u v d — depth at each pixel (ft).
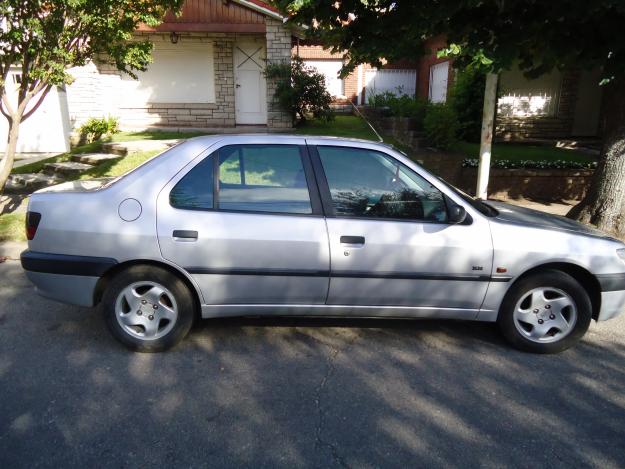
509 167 33.58
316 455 9.50
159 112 48.80
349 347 13.79
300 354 13.35
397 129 39.27
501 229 13.19
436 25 19.15
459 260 13.05
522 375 12.53
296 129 43.86
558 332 13.55
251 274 12.85
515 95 52.03
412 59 21.04
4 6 20.59
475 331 14.94
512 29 18.25
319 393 11.55
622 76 20.70
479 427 10.43
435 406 11.14
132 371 12.34
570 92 52.42
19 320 15.05
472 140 46.44
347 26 21.68
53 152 44.45
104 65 46.39
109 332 13.26
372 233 12.91
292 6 18.79
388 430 10.28
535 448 9.82
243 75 48.67
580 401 11.45
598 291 13.55
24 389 11.48
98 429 10.11
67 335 14.16
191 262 12.71
